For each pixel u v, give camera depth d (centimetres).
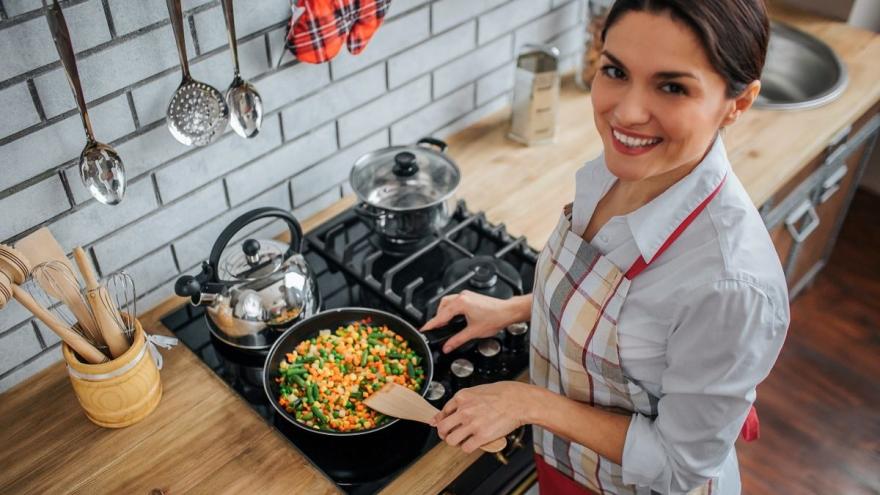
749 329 98
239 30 145
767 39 89
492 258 161
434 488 125
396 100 184
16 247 122
